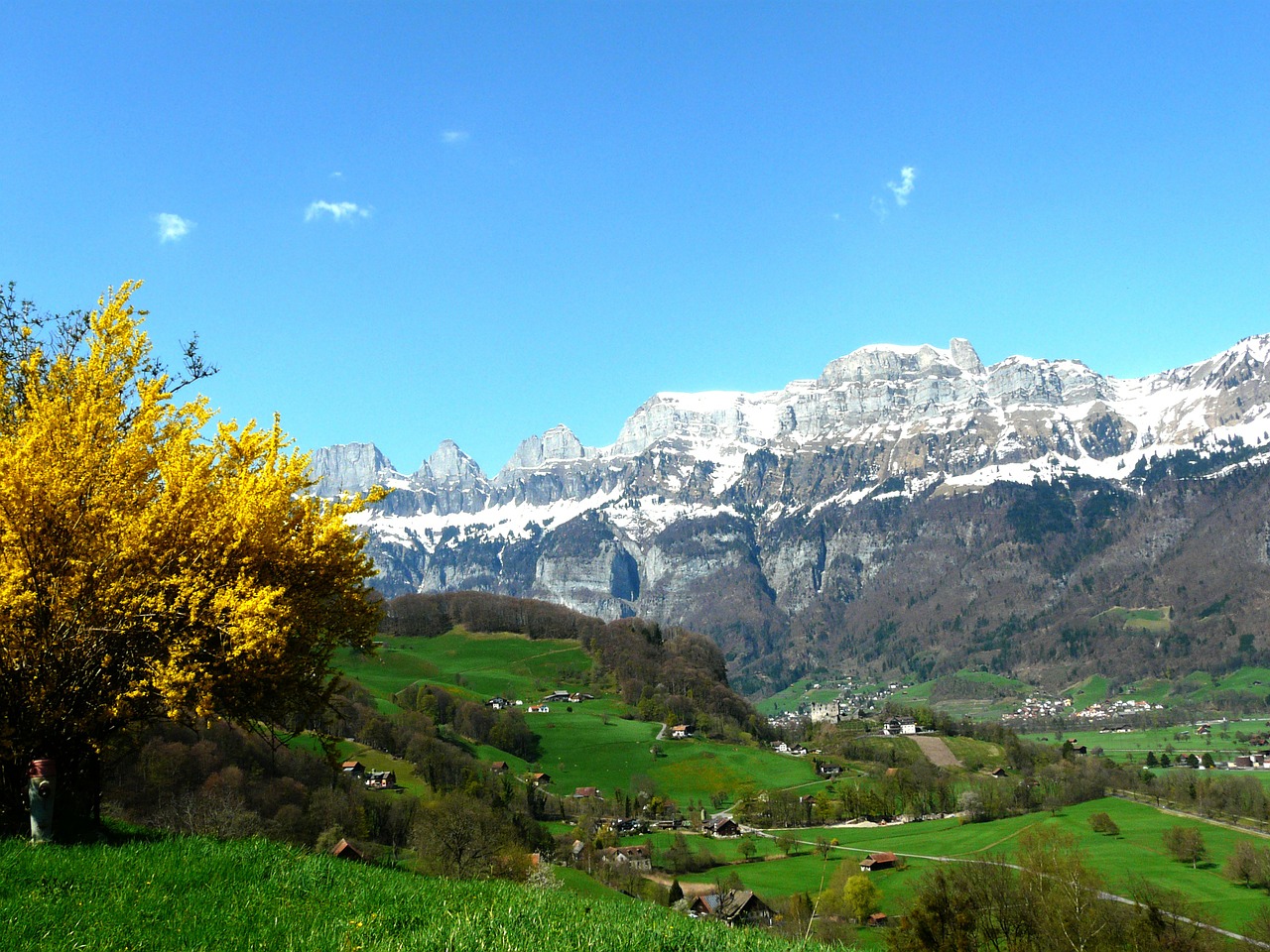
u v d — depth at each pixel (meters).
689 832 126.44
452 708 171.00
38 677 18.73
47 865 15.01
